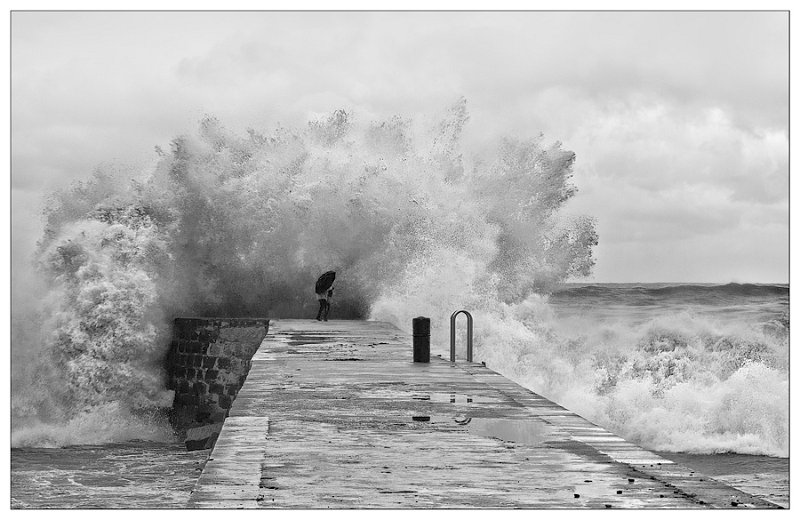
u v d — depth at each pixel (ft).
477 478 21.43
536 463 23.12
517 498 19.53
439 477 21.52
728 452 86.07
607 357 109.81
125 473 59.16
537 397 35.65
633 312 197.47
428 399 34.94
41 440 77.56
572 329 108.27
